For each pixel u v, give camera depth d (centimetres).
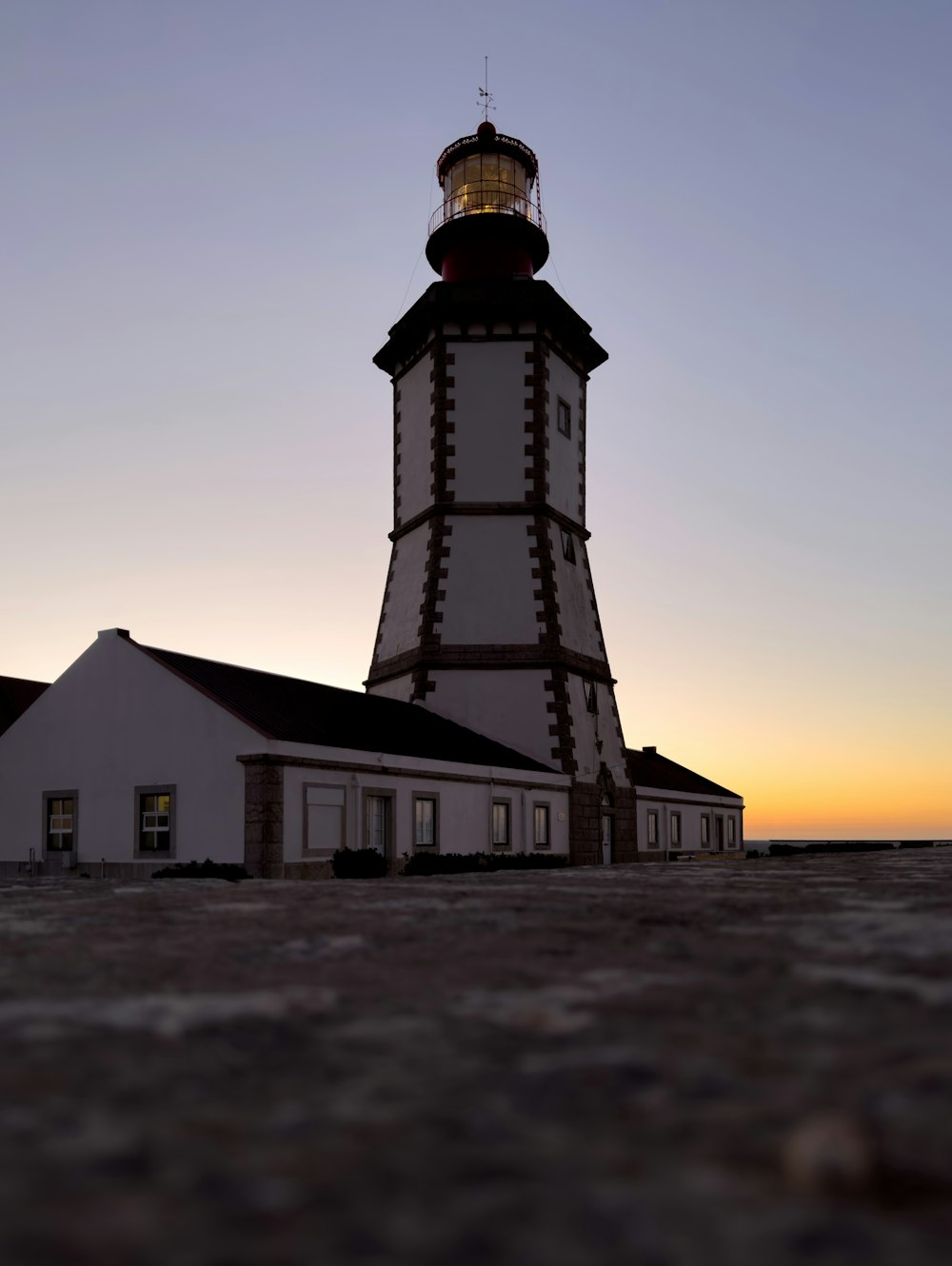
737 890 778
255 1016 321
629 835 4097
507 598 3772
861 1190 179
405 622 3919
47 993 364
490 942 479
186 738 2553
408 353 4156
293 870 2433
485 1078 250
